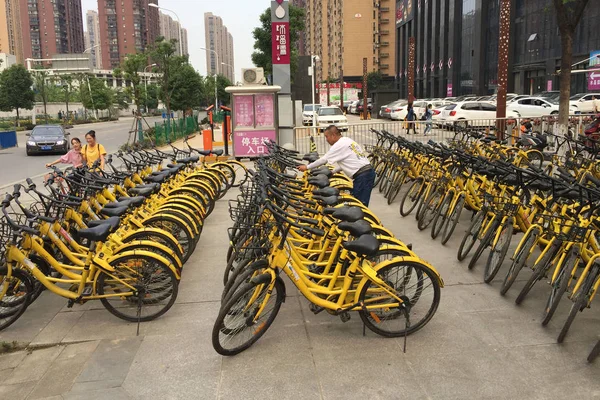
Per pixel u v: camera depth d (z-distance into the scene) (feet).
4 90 157.48
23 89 159.74
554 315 14.56
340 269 13.55
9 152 78.95
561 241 14.30
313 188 20.86
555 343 13.05
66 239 16.74
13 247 14.80
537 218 16.39
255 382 11.76
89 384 11.93
